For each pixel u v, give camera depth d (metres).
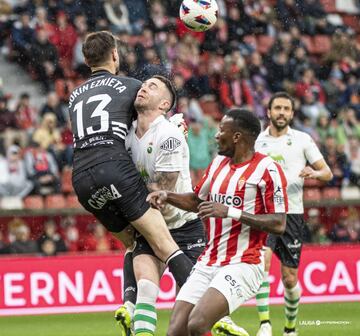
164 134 16.94
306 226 38.81
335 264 31.38
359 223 39.97
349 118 46.44
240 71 46.31
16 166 39.44
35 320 29.23
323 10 51.25
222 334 17.20
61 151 40.41
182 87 44.72
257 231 15.16
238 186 15.19
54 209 36.69
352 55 50.31
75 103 17.22
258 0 49.69
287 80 47.41
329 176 23.69
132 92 17.19
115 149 16.67
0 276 29.64
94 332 25.88
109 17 46.38
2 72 44.16
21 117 41.50
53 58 44.81
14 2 45.88
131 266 18.09
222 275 14.88
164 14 47.16
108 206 16.95
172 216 17.69
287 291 23.33
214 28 47.41
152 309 16.62
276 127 23.81
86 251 36.72
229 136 15.34
